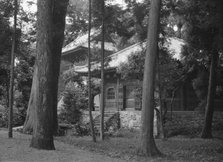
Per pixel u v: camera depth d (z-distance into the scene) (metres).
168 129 23.77
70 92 27.77
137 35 20.98
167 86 22.53
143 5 19.84
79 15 19.94
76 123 25.80
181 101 27.25
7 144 15.20
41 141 14.38
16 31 18.08
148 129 14.58
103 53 19.77
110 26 19.77
